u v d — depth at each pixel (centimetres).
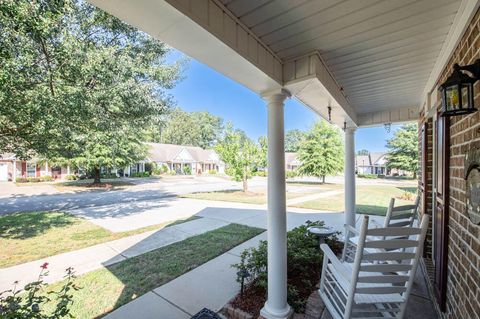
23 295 286
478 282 146
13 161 2114
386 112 479
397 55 235
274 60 221
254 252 306
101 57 511
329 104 327
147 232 544
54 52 454
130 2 121
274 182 234
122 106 623
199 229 565
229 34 164
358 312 220
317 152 1978
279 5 157
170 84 729
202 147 4444
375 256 185
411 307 249
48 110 479
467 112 151
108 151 1495
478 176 145
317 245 359
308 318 231
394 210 291
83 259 390
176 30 145
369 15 170
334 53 226
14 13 358
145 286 296
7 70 402
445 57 216
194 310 248
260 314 230
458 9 165
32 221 663
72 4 446
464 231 171
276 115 238
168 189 1570
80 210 834
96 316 239
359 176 3017
